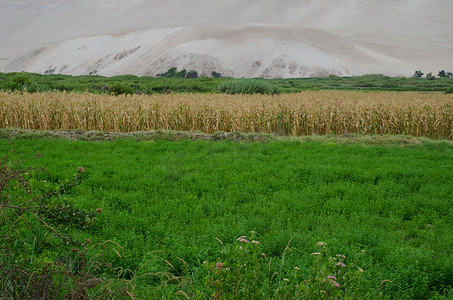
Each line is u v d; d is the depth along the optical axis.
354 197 8.66
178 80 65.81
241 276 3.61
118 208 7.88
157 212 7.49
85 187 8.97
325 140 17.30
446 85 90.25
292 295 4.07
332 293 3.58
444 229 6.90
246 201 8.59
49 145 14.57
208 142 16.03
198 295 3.87
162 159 12.55
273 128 20.19
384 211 7.97
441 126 19.59
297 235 6.23
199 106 20.30
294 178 10.28
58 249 5.22
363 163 12.21
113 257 5.38
